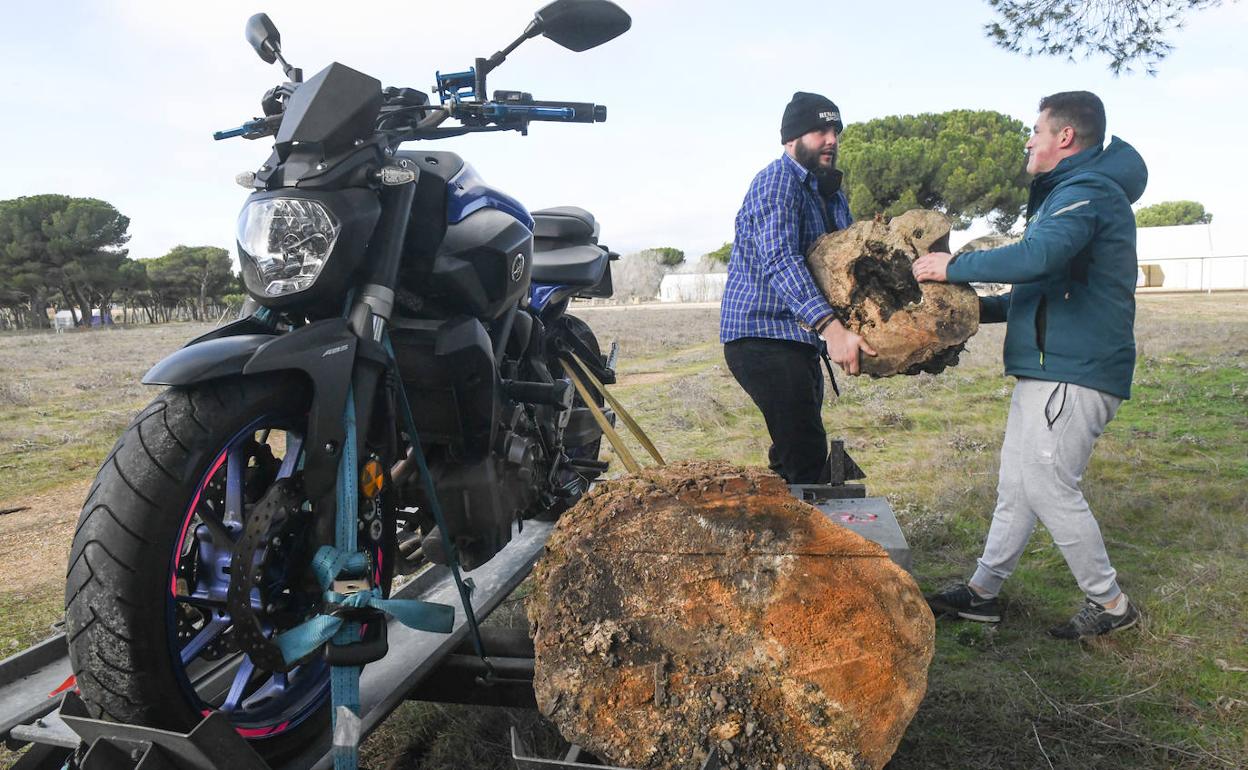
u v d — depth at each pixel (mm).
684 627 1736
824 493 3215
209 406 1837
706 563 1785
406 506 2629
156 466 1752
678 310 37938
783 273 3119
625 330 22406
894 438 7000
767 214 3410
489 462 2588
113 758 1627
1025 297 3221
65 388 13555
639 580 1782
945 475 5504
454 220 2557
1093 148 3166
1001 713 2674
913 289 3072
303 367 1889
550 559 1847
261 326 2188
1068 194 3029
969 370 10789
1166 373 9922
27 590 4328
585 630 1746
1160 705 2750
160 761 1604
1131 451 6078
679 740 1685
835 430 7363
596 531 1841
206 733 1574
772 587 1747
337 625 1797
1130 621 3219
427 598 2975
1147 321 18219
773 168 3541
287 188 2045
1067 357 3107
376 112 2145
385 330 2131
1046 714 2707
